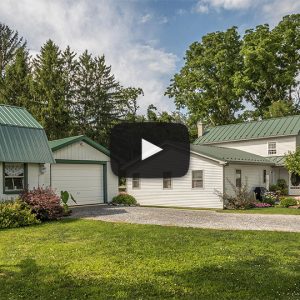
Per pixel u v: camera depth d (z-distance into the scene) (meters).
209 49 42.47
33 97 37.44
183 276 6.27
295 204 20.89
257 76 41.31
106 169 21.17
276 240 9.38
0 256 7.73
